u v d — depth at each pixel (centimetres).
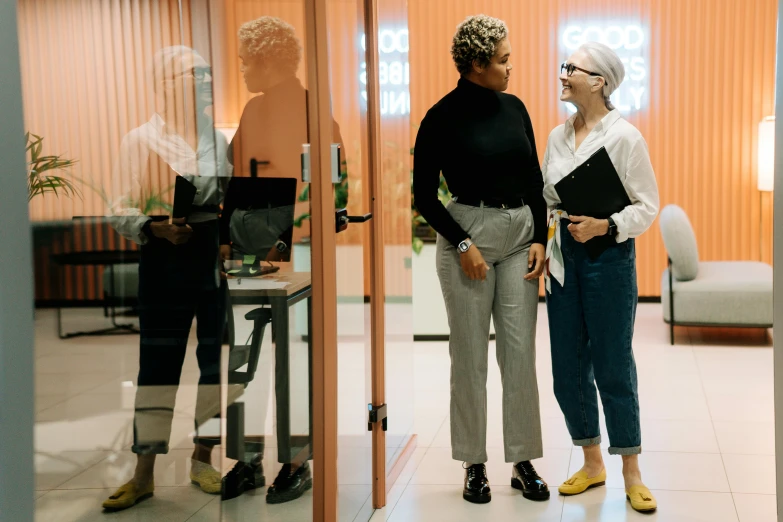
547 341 605
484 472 322
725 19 711
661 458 357
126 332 222
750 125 718
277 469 256
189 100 231
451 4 732
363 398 303
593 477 326
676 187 732
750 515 295
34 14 215
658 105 726
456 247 310
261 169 243
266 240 246
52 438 214
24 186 190
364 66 306
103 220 220
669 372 507
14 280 189
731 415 418
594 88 303
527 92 737
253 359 248
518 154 309
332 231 256
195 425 237
